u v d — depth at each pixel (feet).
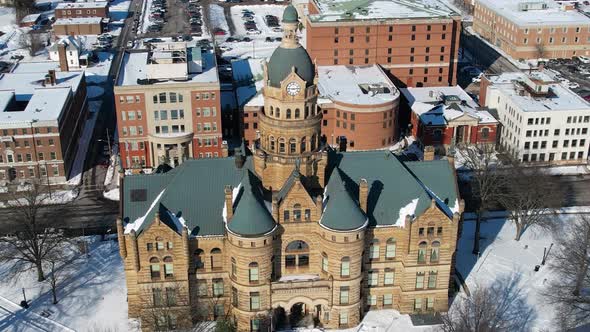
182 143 541.75
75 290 385.50
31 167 520.01
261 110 349.61
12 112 525.34
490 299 355.56
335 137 585.63
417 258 350.02
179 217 344.08
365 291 361.92
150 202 355.97
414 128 595.88
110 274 400.06
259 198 338.75
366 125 568.00
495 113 597.93
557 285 372.99
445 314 362.94
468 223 456.04
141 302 349.20
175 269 343.26
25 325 357.20
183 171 354.54
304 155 342.85
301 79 328.08
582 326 357.00
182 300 350.84
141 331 351.05
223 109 599.16
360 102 564.71
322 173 347.77
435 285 359.25
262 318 347.77
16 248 388.16
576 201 494.59
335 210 332.80
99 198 504.43
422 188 354.13
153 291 347.77
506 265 406.00
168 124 538.88
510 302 372.79
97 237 443.32
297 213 336.49
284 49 331.77
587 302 350.43
